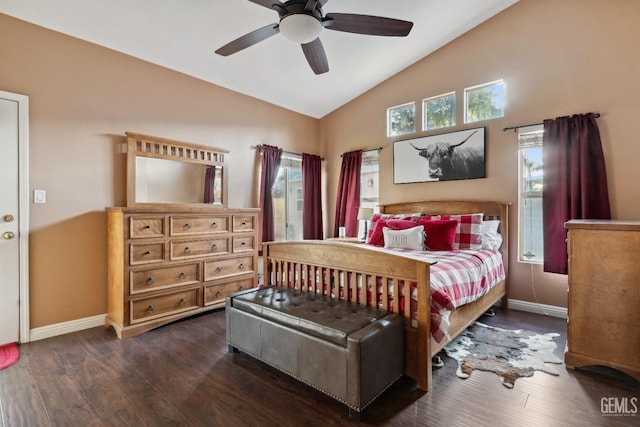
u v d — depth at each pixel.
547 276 3.29
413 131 4.28
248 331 2.22
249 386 1.95
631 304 1.97
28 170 2.61
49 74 2.71
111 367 2.18
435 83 4.05
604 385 1.94
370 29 2.30
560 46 3.19
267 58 3.58
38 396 1.84
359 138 4.84
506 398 1.81
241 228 3.55
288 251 2.68
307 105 4.87
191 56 3.35
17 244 2.56
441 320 1.94
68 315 2.81
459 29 3.71
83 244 2.89
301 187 5.07
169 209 2.94
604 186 2.90
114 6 2.56
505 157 3.54
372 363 1.67
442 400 1.79
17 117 2.56
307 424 1.60
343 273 2.26
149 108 3.32
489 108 3.68
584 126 2.97
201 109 3.77
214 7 2.67
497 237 3.44
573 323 2.15
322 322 1.81
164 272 2.93
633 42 2.84
